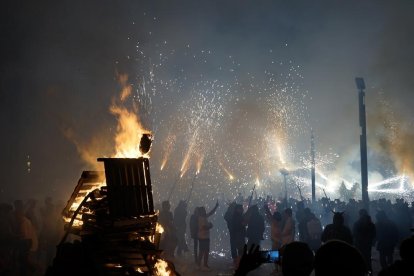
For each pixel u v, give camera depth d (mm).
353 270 2787
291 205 25547
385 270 4355
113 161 6211
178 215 19344
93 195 6445
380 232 15773
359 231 14539
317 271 2881
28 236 13438
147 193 6504
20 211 13539
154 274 6219
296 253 3369
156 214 6648
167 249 16500
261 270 16016
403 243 4383
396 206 19031
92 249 5824
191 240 24094
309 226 15258
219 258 18828
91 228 6117
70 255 5348
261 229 16719
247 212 16875
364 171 18750
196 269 16047
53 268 5312
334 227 12500
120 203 6137
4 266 12945
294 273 3355
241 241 16703
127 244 6090
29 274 13406
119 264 5895
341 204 23812
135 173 6426
